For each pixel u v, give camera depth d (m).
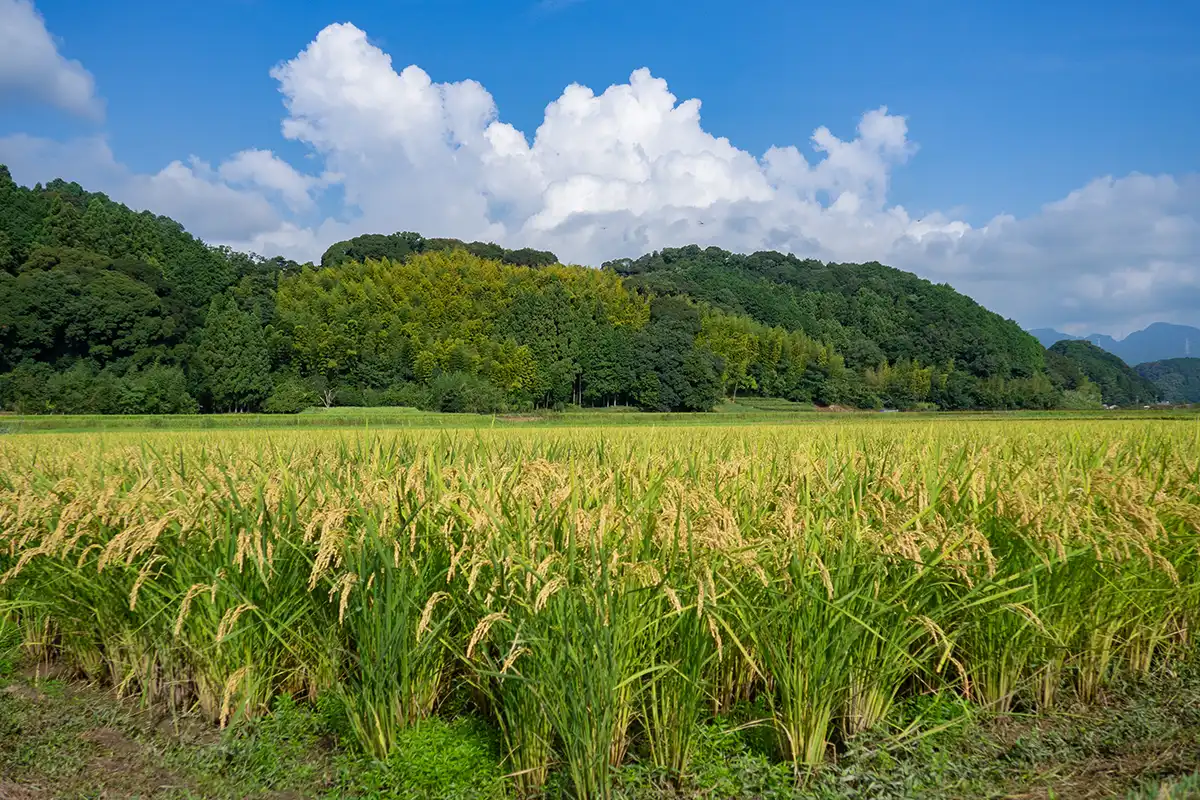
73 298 70.06
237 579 4.90
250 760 4.52
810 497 5.12
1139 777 3.97
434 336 101.25
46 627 6.21
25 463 8.80
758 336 118.31
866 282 168.50
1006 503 5.01
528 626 3.94
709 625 4.02
